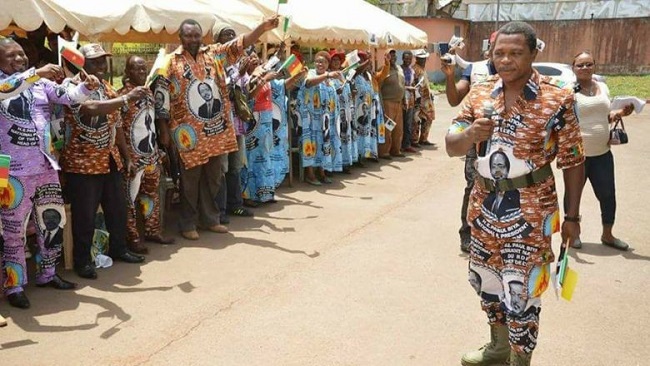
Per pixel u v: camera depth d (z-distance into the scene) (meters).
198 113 5.51
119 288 4.54
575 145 2.86
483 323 4.01
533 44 2.72
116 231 5.02
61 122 4.57
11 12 4.45
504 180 2.88
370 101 9.29
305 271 4.92
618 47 25.83
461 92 4.21
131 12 5.41
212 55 5.64
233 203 6.58
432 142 12.11
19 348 3.60
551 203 2.90
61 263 5.03
